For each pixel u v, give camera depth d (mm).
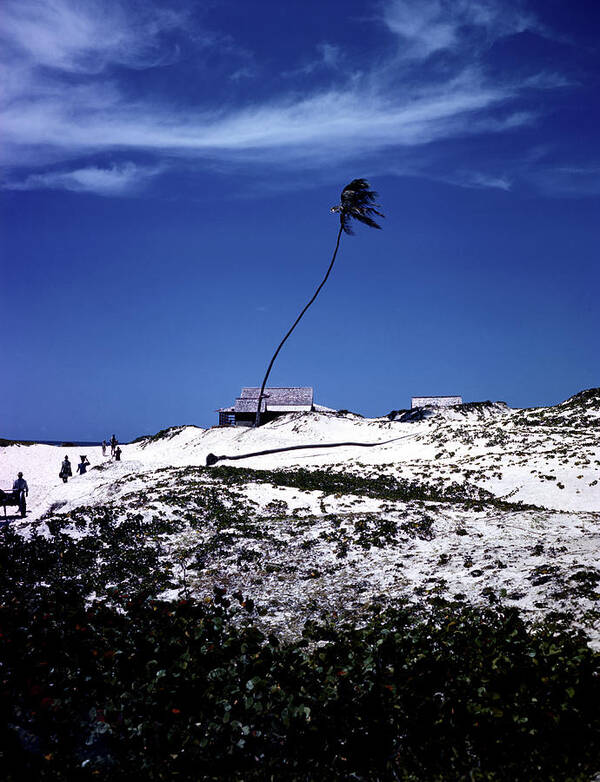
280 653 10500
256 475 34656
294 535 21594
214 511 25109
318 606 15516
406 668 9711
